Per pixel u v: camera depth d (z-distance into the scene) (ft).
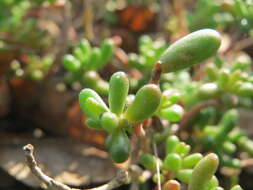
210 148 0.42
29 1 0.55
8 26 0.49
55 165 0.44
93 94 0.28
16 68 0.52
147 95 0.25
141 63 0.46
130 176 0.35
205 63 0.54
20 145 0.47
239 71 0.39
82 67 0.45
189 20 0.57
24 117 0.53
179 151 0.33
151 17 0.64
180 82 0.46
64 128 0.50
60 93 0.50
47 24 0.64
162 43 0.50
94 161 0.45
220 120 0.48
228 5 0.53
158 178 0.31
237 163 0.42
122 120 0.26
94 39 0.57
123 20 0.65
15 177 0.42
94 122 0.28
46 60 0.52
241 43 0.58
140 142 0.34
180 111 0.33
